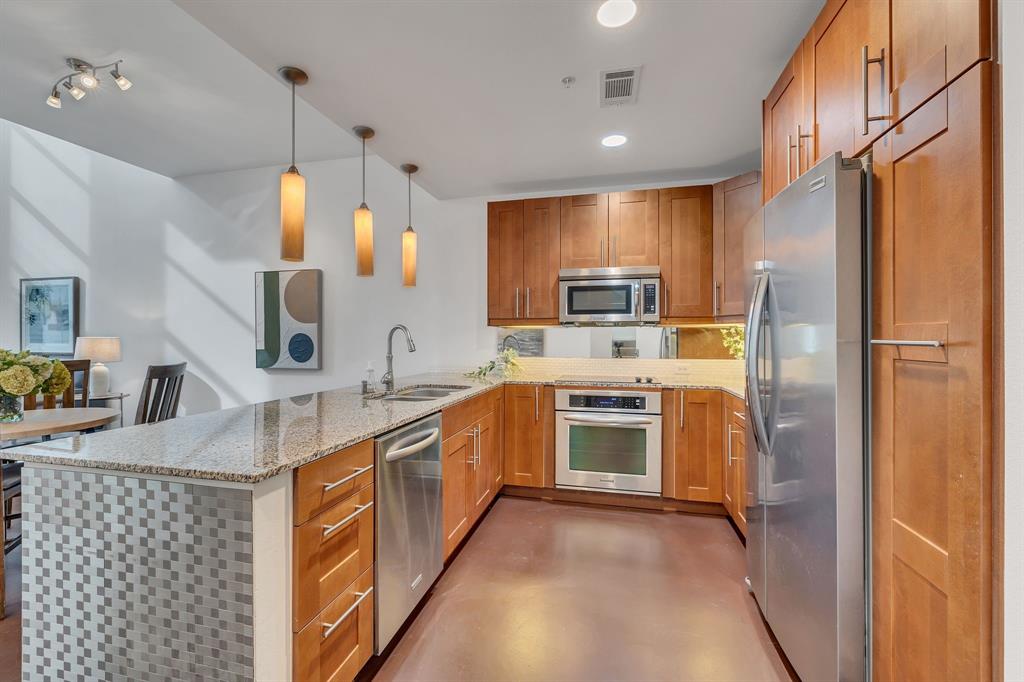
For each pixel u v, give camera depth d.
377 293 4.02
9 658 1.68
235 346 4.28
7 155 4.97
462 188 3.63
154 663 1.19
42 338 4.79
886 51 1.17
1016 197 0.83
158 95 2.95
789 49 1.85
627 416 3.19
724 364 3.42
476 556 2.53
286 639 1.20
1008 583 0.85
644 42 1.81
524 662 1.70
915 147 1.07
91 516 1.24
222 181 4.30
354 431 1.55
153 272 4.49
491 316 3.55
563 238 3.43
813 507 1.39
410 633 1.87
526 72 2.00
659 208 3.28
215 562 1.13
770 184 2.00
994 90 0.87
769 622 1.80
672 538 2.76
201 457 1.22
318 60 1.90
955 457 0.95
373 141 2.73
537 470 3.37
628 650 1.77
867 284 1.25
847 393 1.26
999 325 0.87
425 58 1.90
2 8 2.17
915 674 1.08
